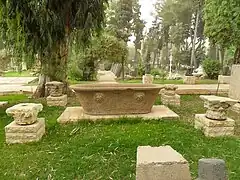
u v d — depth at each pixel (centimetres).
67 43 923
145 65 2298
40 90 954
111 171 344
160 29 3950
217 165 206
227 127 483
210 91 1105
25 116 449
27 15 805
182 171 228
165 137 461
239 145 436
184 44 3584
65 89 946
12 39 801
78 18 886
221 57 2230
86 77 1631
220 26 1273
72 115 615
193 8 3234
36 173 339
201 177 210
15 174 338
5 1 765
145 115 615
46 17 800
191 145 432
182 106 807
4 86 1390
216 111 486
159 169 227
